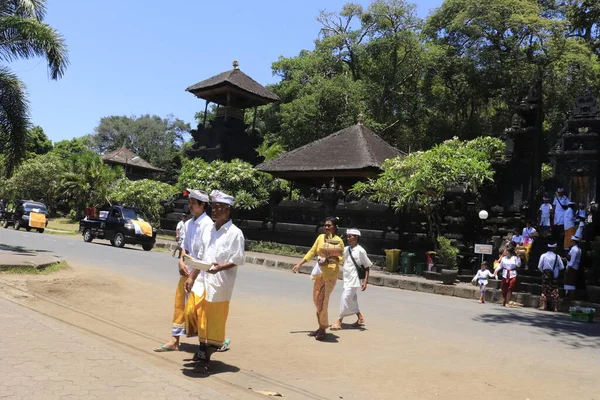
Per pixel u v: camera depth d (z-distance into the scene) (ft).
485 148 75.72
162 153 273.95
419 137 152.15
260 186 94.43
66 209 190.90
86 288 34.30
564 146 68.80
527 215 67.77
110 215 82.99
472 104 142.20
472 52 130.72
